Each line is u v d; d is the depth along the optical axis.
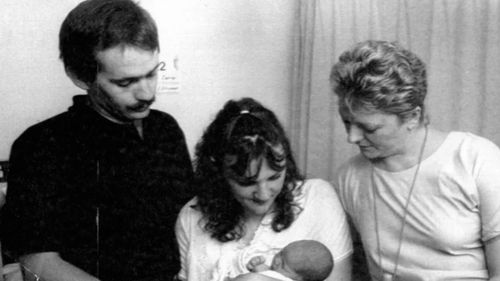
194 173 1.10
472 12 1.44
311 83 1.68
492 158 1.00
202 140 1.04
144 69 1.00
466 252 1.02
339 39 1.64
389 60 0.91
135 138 1.08
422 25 1.53
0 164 1.09
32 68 1.14
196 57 1.46
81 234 1.03
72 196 1.02
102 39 0.95
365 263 1.18
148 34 0.99
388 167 1.06
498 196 0.97
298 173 1.09
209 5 1.46
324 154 1.68
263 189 0.97
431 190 1.02
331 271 1.03
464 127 1.47
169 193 1.14
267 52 1.61
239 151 0.94
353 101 0.93
